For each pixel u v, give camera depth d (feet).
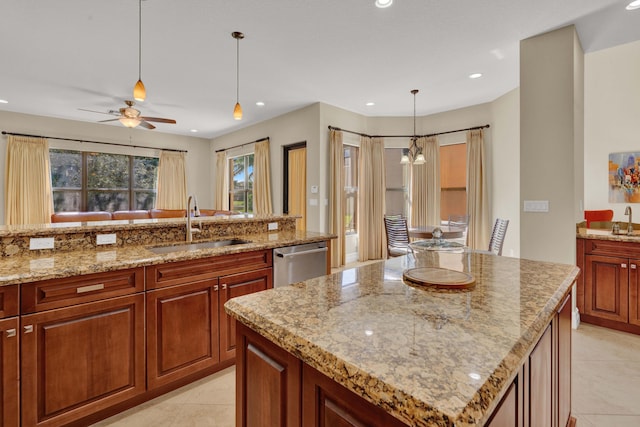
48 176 18.72
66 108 17.28
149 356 5.80
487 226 16.01
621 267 8.87
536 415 3.02
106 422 5.51
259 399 3.08
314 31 9.57
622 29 9.29
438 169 17.89
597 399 6.13
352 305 3.29
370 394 1.93
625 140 15.28
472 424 1.61
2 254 5.76
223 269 6.80
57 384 4.90
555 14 8.59
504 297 3.53
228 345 6.92
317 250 8.72
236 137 22.76
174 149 24.07
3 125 17.63
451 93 15.02
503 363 2.14
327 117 16.63
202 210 22.06
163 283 5.96
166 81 13.50
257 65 11.94
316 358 2.31
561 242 9.21
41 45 10.36
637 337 8.66
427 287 3.76
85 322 5.13
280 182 18.84
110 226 6.96
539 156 9.55
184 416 5.71
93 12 8.55
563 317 4.24
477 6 8.29
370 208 18.56
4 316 4.46
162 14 8.67
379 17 8.84
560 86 9.25
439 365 2.11
